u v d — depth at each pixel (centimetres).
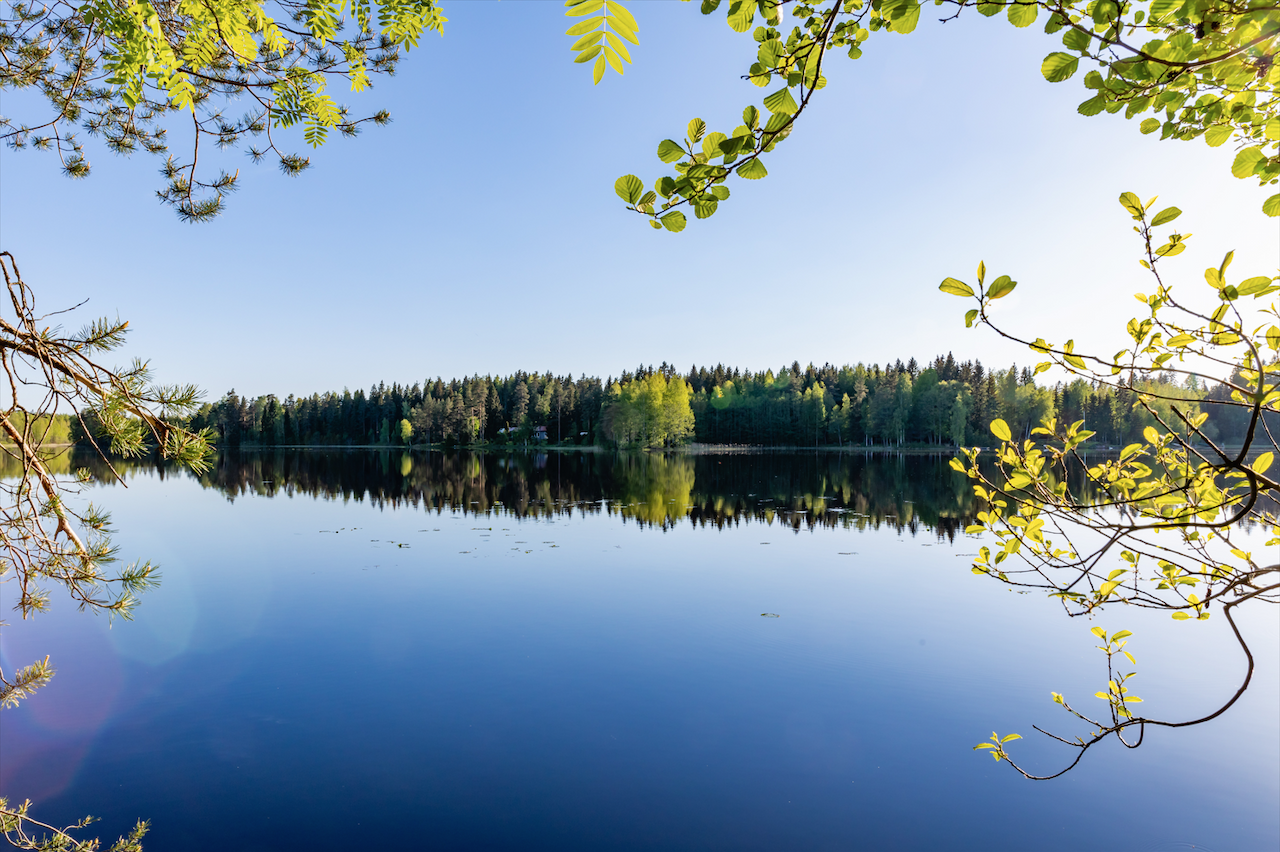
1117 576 215
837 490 2528
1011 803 472
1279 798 472
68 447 201
